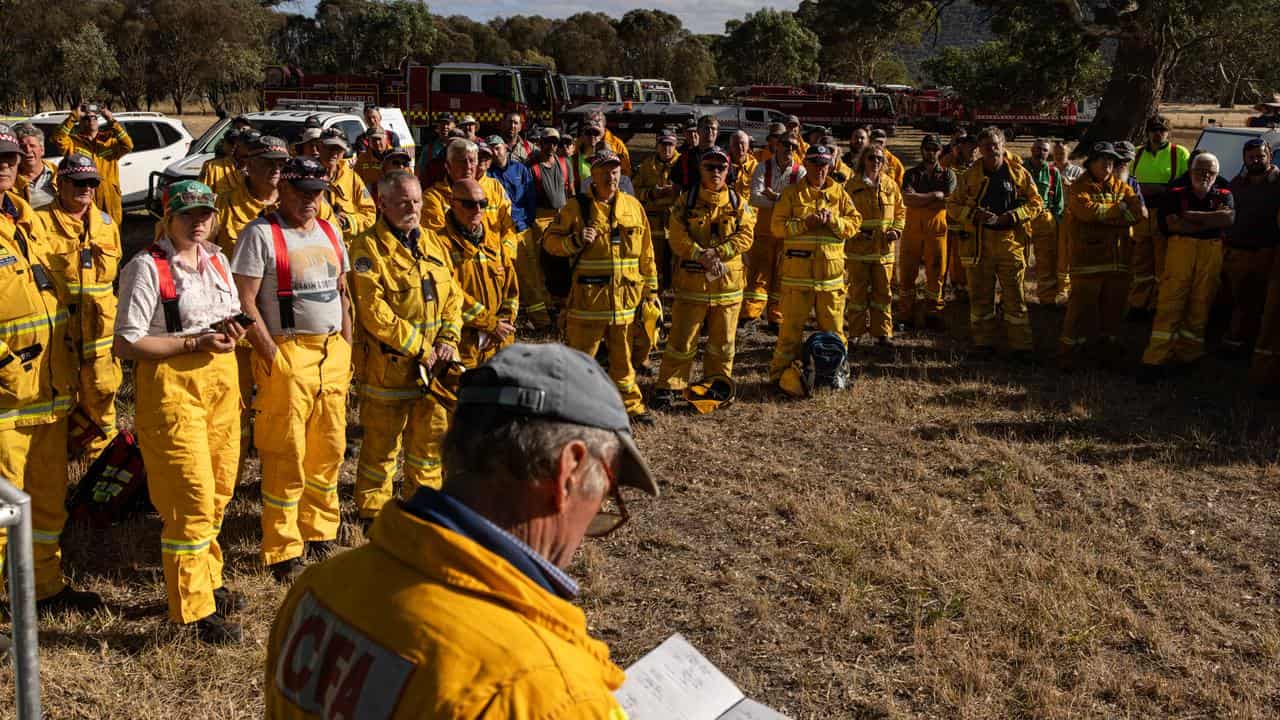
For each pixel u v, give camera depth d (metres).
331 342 4.73
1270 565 5.27
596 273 6.93
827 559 5.22
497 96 24.36
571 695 1.15
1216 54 34.22
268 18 66.62
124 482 5.42
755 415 7.64
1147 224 10.37
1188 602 4.82
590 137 10.49
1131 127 31.72
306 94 25.20
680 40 105.94
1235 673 4.22
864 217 9.36
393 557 1.26
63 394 4.38
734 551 5.36
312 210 4.62
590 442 1.33
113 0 58.38
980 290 9.31
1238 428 7.38
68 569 4.94
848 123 41.28
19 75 55.16
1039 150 11.03
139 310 4.01
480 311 5.93
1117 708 3.98
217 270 4.31
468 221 5.77
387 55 87.94
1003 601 4.78
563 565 1.39
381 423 5.28
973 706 3.95
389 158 8.17
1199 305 8.59
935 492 6.17
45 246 4.43
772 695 4.06
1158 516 5.85
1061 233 11.77
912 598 4.78
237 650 4.26
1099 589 4.87
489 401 1.32
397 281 4.99
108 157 10.54
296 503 4.84
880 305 9.52
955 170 11.10
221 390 4.26
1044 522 5.75
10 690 3.88
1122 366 9.03
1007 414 7.68
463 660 1.13
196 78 60.88
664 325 10.31
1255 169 8.71
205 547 4.29
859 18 37.12
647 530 5.59
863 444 7.04
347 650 1.22
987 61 44.78
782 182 9.86
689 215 7.50
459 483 1.35
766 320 10.50
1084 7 35.12
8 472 4.19
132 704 3.86
